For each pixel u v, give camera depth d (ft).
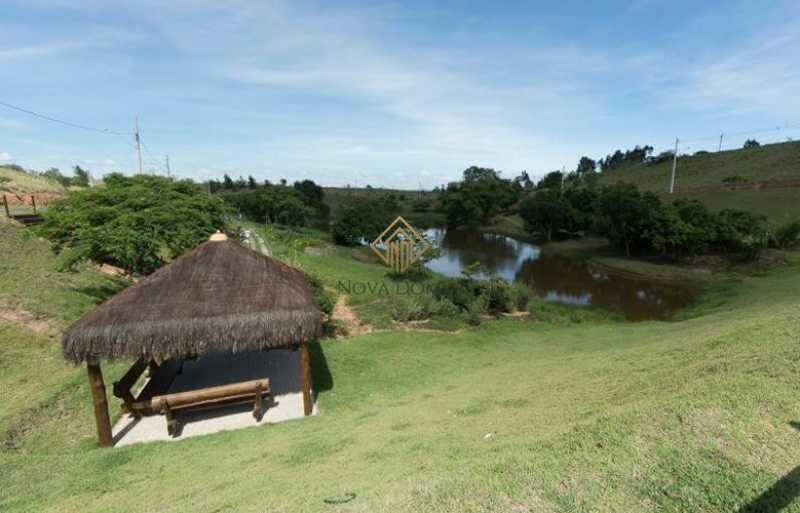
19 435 23.17
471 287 57.16
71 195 47.47
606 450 12.17
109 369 31.45
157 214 42.68
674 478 10.57
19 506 16.30
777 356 17.37
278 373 32.58
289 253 78.95
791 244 93.91
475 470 12.16
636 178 256.93
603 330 48.34
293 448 19.71
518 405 21.21
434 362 36.06
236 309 23.73
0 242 47.14
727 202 136.46
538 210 153.17
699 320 47.34
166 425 24.82
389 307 52.37
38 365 30.91
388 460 15.76
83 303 41.57
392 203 214.48
